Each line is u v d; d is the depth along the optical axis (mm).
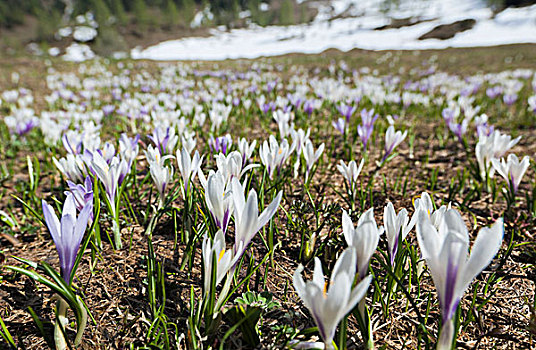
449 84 1633
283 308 338
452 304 241
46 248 413
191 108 1038
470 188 568
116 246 397
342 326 264
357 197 524
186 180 379
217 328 295
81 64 3354
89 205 272
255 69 2639
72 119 957
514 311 338
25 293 349
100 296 346
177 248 402
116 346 307
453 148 809
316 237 401
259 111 1064
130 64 3336
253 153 591
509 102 1065
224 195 290
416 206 291
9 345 302
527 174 629
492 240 226
